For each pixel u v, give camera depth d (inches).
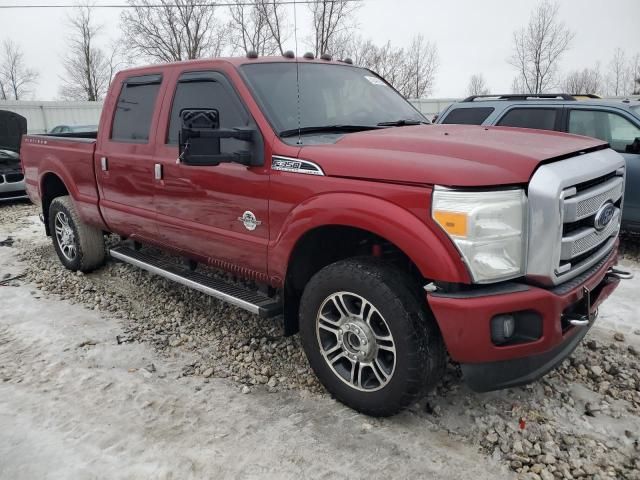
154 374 143.1
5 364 148.9
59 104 946.7
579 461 106.7
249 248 138.6
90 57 1750.7
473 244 98.9
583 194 108.3
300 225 122.0
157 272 173.9
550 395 129.6
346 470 105.4
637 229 246.8
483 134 127.5
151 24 1264.8
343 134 140.3
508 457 108.7
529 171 101.8
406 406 114.3
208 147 125.7
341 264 118.0
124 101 183.5
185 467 106.8
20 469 107.0
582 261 114.6
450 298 102.0
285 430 118.1
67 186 212.8
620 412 122.8
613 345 154.3
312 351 127.9
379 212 107.6
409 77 1252.5
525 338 104.8
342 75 164.4
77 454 111.0
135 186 175.5
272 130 131.2
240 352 154.5
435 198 101.0
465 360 104.5
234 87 142.6
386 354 117.1
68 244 225.0
